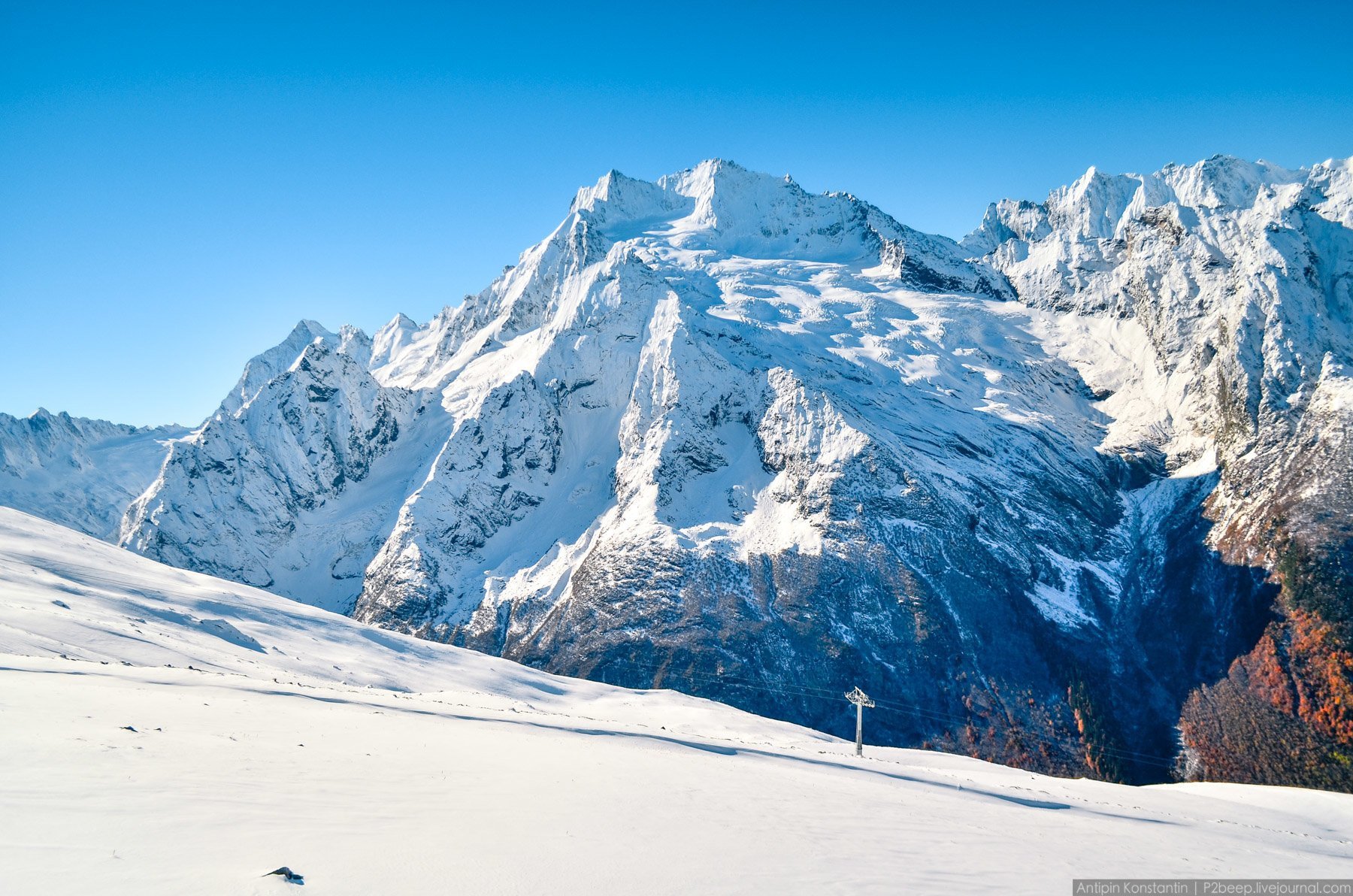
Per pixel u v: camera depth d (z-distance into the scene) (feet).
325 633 302.04
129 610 229.66
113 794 62.59
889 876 74.08
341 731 112.37
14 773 63.36
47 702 92.79
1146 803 216.95
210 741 87.81
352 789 77.97
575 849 68.54
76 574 257.75
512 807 81.56
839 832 93.09
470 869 58.90
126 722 89.81
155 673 140.15
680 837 78.64
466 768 99.91
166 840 54.85
